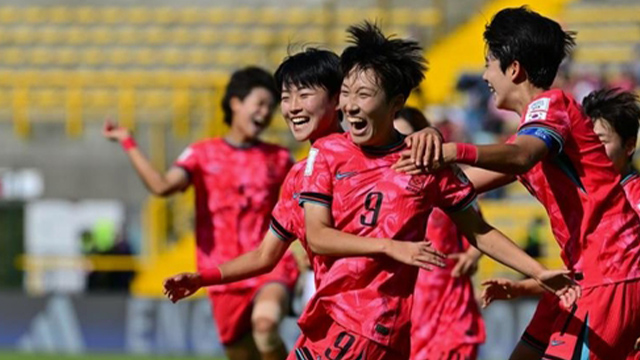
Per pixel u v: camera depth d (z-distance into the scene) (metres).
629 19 76.44
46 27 87.75
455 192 18.97
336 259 19.08
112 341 52.97
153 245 64.56
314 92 20.88
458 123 64.75
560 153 20.22
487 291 21.80
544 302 21.86
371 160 18.95
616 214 20.47
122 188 75.62
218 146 32.16
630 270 20.50
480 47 76.94
